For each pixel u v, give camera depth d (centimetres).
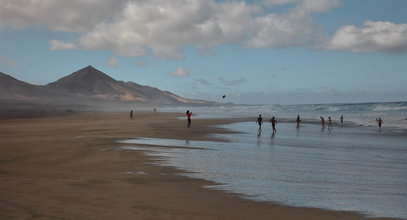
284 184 947
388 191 912
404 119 5191
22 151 1350
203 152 1548
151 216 584
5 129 2619
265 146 1886
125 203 666
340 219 642
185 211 634
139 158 1288
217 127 3438
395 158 1580
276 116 6762
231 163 1267
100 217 561
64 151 1384
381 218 662
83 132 2370
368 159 1524
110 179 910
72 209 600
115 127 2925
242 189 865
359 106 9531
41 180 856
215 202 721
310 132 3089
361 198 826
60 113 7475
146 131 2567
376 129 3606
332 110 9800
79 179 897
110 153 1380
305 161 1388
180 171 1072
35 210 582
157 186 848
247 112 9631
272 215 646
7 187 756
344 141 2338
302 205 736
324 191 883
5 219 525
